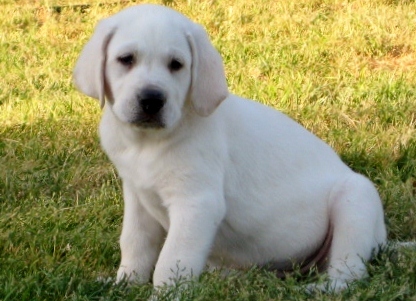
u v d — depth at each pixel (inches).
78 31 430.6
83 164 277.7
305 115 314.3
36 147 291.3
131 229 205.2
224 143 195.5
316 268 202.5
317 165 210.4
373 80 347.9
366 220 202.5
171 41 183.8
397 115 311.1
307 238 206.8
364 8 426.6
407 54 382.9
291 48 384.5
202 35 189.2
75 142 295.0
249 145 200.8
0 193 263.1
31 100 340.2
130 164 194.5
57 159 284.7
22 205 251.9
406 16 413.4
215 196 190.9
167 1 452.4
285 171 204.5
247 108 206.4
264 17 424.2
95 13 446.6
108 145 198.1
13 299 190.4
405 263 198.4
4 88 355.6
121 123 191.5
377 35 390.9
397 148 284.0
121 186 265.4
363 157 280.7
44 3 467.8
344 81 348.8
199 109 186.7
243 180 199.9
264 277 194.9
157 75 182.2
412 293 187.8
